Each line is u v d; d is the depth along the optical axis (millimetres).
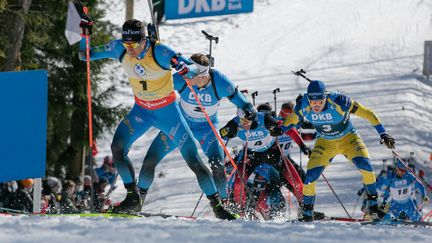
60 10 31266
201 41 68188
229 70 59656
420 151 39438
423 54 60250
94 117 34875
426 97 51156
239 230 9664
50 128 33656
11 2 28094
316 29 71000
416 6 75438
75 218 11023
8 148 17609
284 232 9703
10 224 9391
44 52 33719
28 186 22062
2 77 17531
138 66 14391
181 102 17203
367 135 42031
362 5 77750
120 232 8719
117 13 68688
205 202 31234
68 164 34906
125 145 14977
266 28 72125
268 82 55281
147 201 31859
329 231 10086
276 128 17578
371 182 17594
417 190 27078
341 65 59438
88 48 15359
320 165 17578
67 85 33812
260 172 21766
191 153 14797
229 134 19109
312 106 16828
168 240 8188
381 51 63094
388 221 17188
